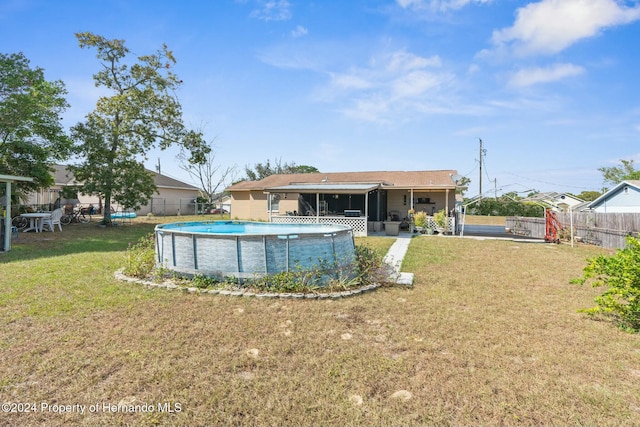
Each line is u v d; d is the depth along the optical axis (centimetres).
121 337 408
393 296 609
